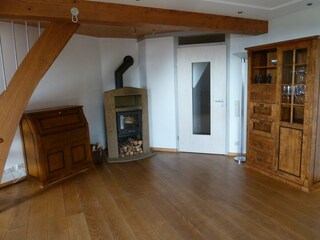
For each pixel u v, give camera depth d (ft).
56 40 9.71
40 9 8.73
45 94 13.76
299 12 11.62
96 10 9.55
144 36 16.19
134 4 10.00
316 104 9.96
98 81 16.96
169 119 16.48
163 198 10.27
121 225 8.47
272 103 11.61
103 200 10.26
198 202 9.84
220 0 9.82
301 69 10.59
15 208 9.80
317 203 9.52
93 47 16.47
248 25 12.68
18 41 12.43
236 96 14.92
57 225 8.59
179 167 13.78
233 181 11.70
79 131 13.38
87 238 7.84
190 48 15.26
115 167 14.07
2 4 8.26
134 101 16.69
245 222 8.42
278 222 8.36
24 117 11.68
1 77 11.72
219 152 15.74
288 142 11.07
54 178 12.17
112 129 15.16
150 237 7.79
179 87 15.88
